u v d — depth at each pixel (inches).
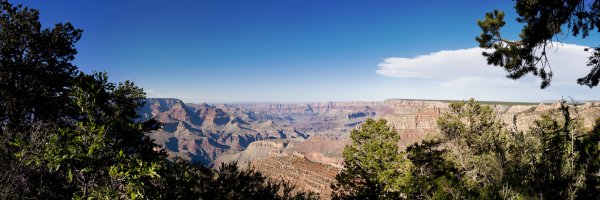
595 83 472.7
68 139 366.6
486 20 486.6
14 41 764.6
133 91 573.0
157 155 427.8
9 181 403.5
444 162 786.2
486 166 391.5
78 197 360.2
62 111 727.7
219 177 605.0
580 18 445.4
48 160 354.3
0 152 414.0
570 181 269.3
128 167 364.5
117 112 414.9
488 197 313.9
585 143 275.3
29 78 818.8
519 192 287.6
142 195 354.3
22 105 784.9
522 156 309.3
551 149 297.3
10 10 792.3
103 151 370.0
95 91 390.0
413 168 807.7
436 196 364.8
